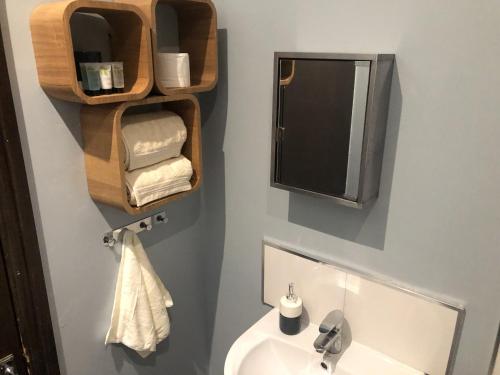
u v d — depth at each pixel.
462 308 1.02
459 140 0.93
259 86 1.20
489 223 0.94
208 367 1.75
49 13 0.85
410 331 1.12
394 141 1.01
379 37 0.97
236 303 1.52
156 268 1.37
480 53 0.86
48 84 0.92
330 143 1.02
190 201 1.42
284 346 1.26
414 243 1.06
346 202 1.03
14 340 1.05
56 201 1.04
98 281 1.19
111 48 1.06
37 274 1.03
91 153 1.04
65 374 1.19
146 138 1.06
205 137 1.38
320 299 1.27
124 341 1.25
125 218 1.22
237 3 1.17
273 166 1.14
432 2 0.89
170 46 1.23
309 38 1.08
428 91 0.94
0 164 0.91
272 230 1.32
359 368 1.16
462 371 1.08
